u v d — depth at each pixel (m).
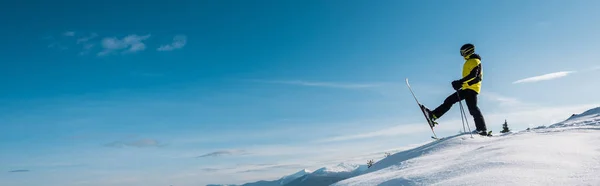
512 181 3.77
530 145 5.53
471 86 9.09
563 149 5.14
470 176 4.17
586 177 3.62
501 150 5.39
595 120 9.00
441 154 6.48
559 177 3.77
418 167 5.46
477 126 8.96
